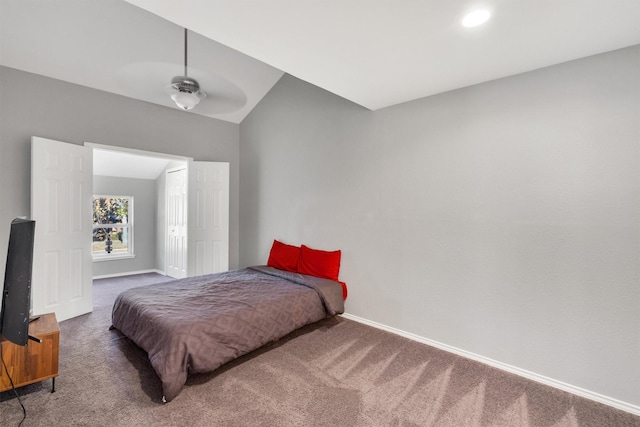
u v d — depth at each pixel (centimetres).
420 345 270
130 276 542
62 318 316
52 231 308
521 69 218
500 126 234
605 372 194
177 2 151
